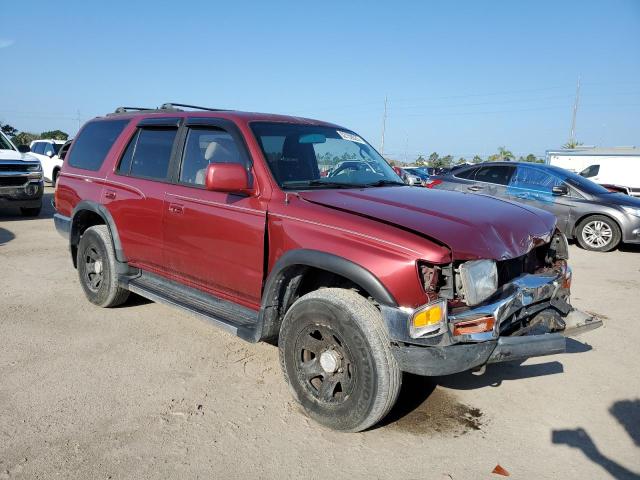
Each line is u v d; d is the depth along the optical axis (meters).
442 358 2.78
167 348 4.34
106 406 3.39
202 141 4.15
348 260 2.95
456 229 2.99
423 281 2.80
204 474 2.75
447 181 11.12
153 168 4.55
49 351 4.21
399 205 3.36
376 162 4.58
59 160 16.70
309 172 3.89
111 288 4.98
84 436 3.05
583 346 4.63
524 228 3.37
